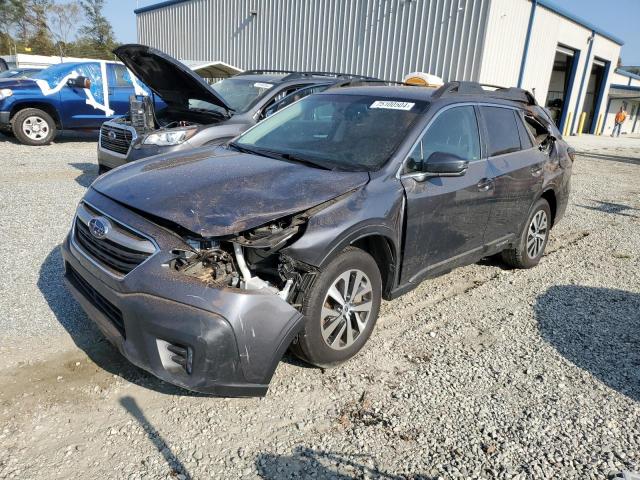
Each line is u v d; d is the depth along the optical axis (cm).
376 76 1833
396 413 297
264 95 727
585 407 315
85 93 1164
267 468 250
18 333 347
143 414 280
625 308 471
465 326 414
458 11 1602
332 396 308
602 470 263
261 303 267
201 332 252
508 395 322
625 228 783
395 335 390
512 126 499
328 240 296
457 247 420
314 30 1995
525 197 497
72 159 1000
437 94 418
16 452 247
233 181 317
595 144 2556
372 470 253
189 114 748
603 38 2805
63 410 278
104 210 302
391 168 354
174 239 273
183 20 2688
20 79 1121
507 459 267
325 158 375
